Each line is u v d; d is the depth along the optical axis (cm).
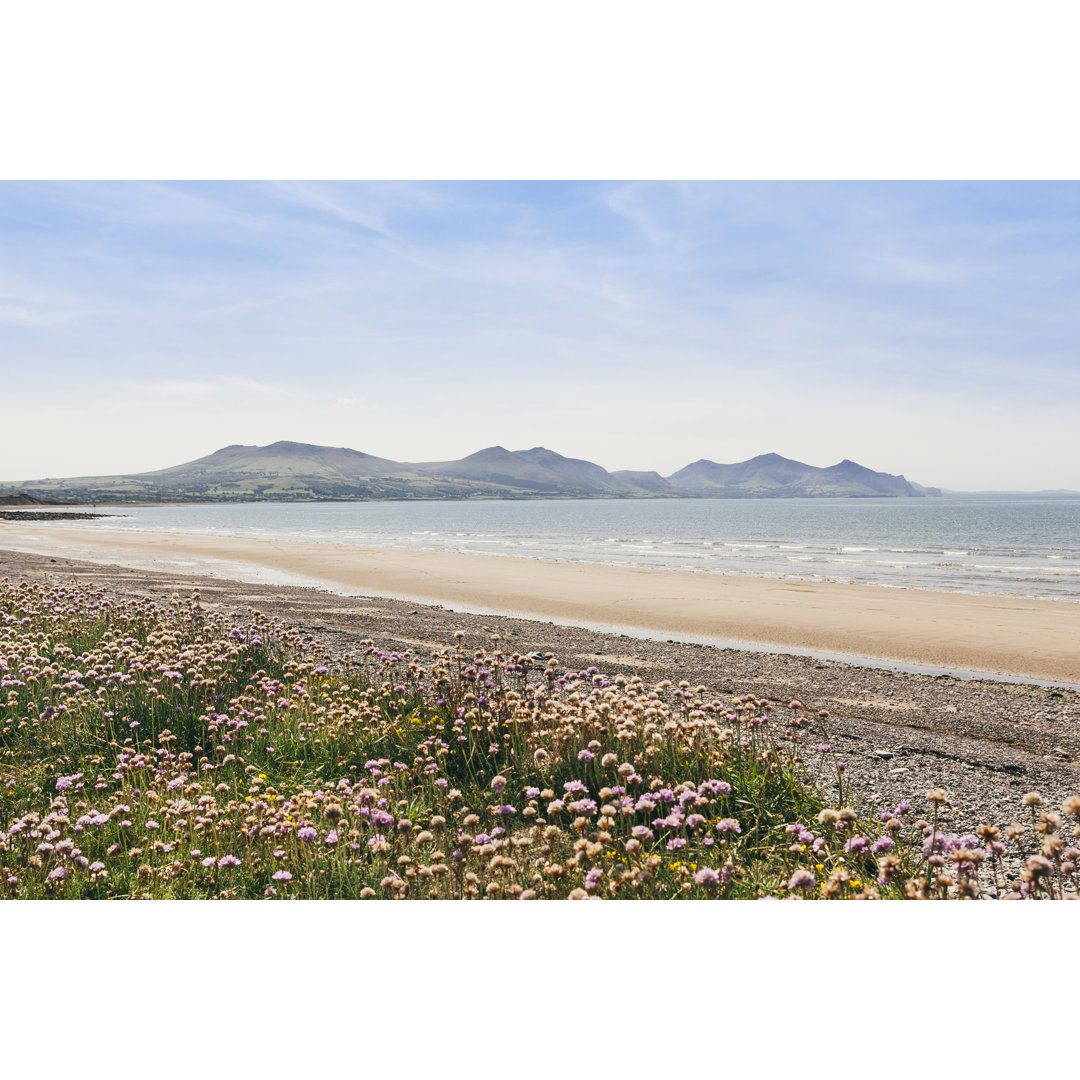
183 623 1225
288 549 4616
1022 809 634
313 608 2023
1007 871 486
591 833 462
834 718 988
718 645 1672
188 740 700
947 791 680
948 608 2175
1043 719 996
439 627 1739
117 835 486
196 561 3703
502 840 442
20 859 438
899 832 511
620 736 591
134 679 808
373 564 3600
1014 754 823
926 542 6306
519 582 2858
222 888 431
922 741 870
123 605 1312
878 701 1100
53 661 899
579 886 412
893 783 702
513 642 1561
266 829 457
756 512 19100
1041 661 1457
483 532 8312
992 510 19425
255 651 986
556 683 945
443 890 410
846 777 716
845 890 398
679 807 485
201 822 466
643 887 403
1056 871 396
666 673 1280
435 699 791
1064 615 2033
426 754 610
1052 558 4328
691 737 618
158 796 523
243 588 2467
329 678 909
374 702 793
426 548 5031
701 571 3375
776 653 1551
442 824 440
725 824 432
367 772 628
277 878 412
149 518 13912
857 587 2709
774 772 591
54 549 4431
